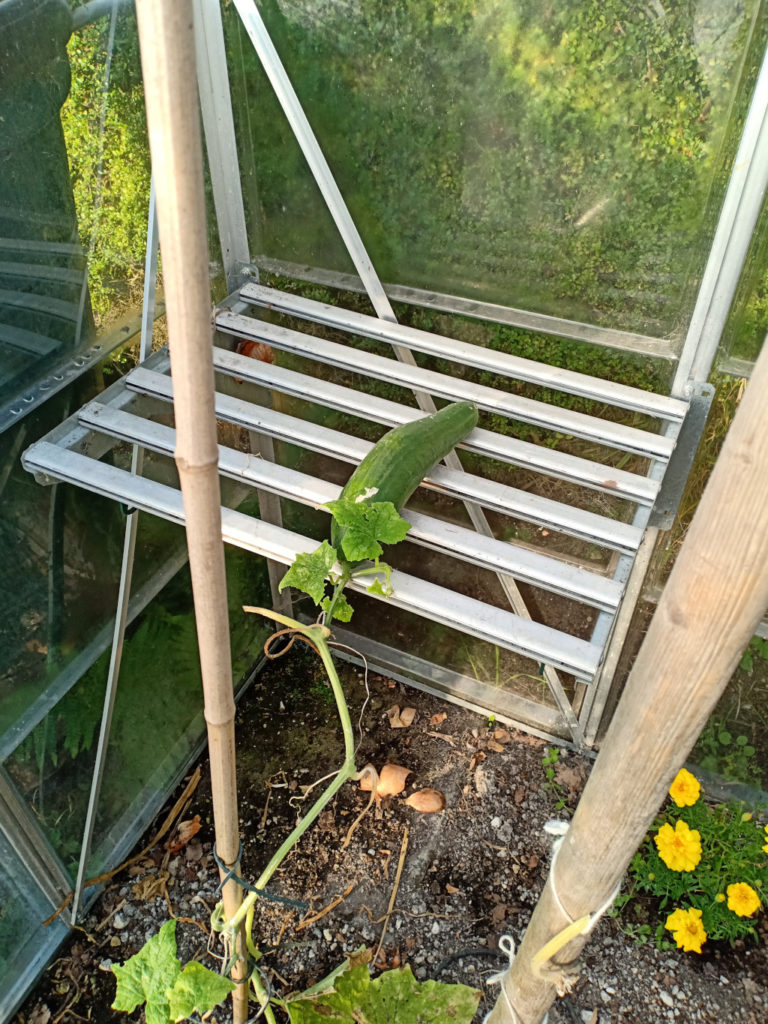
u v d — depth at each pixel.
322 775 2.34
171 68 0.48
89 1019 1.86
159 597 2.04
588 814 0.89
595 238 1.54
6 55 1.18
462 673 2.51
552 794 2.30
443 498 2.09
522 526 2.02
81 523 1.67
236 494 2.14
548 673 2.25
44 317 1.42
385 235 1.73
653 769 0.79
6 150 1.23
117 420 1.46
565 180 1.49
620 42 1.31
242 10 1.49
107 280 1.55
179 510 1.34
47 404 1.50
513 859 2.16
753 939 1.99
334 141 1.62
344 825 2.22
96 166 1.42
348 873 2.13
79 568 1.70
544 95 1.41
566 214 1.53
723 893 1.95
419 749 2.41
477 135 1.51
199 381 0.62
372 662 2.60
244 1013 1.49
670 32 1.27
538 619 2.18
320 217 1.76
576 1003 1.88
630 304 1.59
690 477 1.79
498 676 2.46
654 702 0.74
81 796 1.91
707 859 2.02
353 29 1.47
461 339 1.83
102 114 1.39
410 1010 1.36
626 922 2.01
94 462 1.41
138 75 1.45
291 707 2.52
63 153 1.34
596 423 1.52
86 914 2.04
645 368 1.66
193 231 0.54
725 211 1.36
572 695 2.34
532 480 1.91
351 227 1.73
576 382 1.59
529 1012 1.26
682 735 0.75
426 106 1.51
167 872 2.12
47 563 1.60
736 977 1.93
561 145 1.45
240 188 1.76
